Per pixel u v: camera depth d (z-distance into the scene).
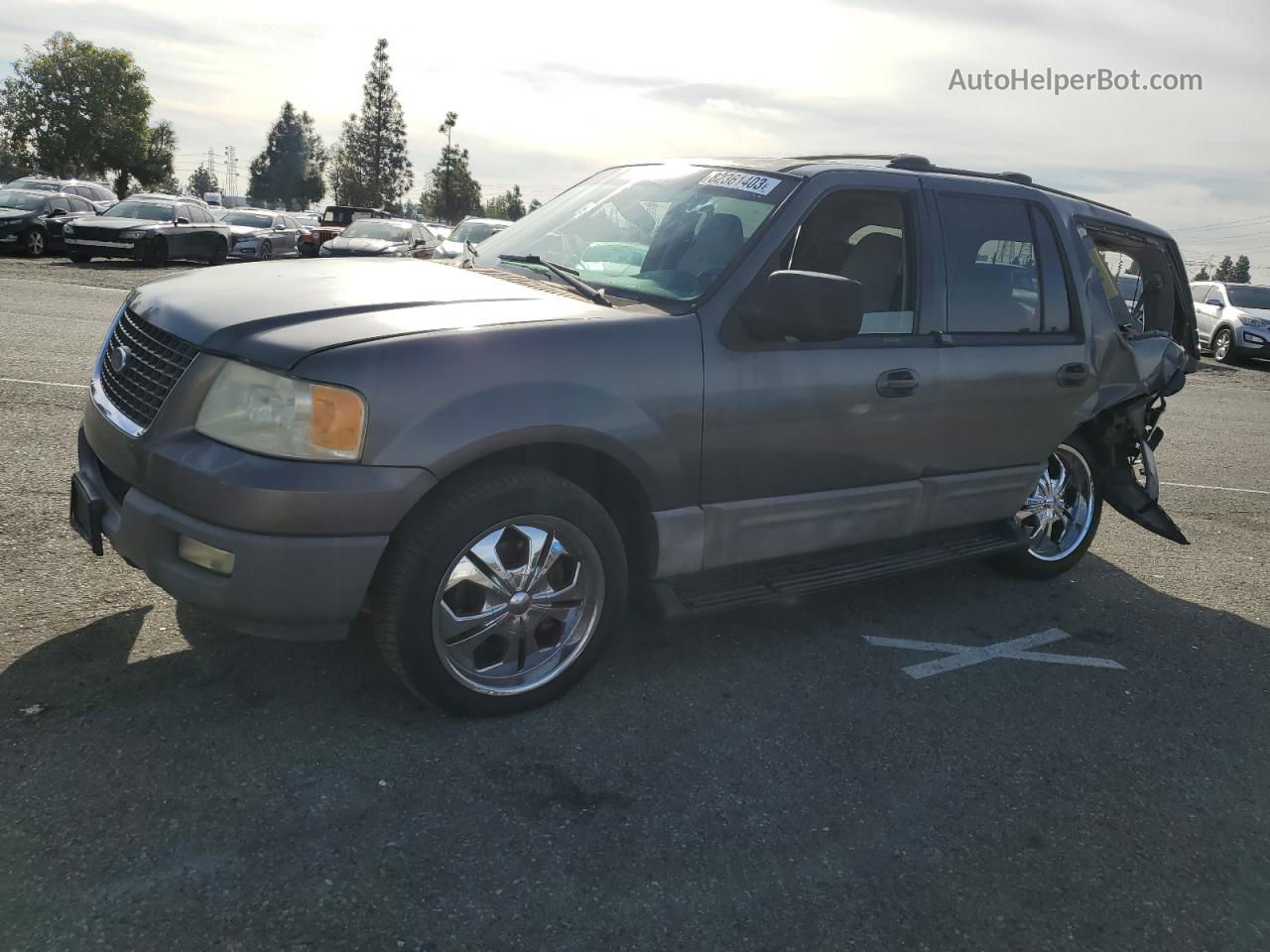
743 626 4.12
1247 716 3.75
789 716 3.38
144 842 2.41
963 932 2.40
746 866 2.56
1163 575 5.37
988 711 3.58
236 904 2.23
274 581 2.68
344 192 82.19
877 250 3.88
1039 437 4.50
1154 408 5.58
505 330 2.95
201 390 2.79
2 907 2.15
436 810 2.65
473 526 2.89
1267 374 19.39
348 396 2.66
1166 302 5.62
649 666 3.65
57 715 2.91
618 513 3.46
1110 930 2.47
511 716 3.17
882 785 3.01
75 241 20.12
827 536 3.79
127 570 3.98
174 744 2.83
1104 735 3.49
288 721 3.01
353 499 2.67
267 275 3.47
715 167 4.00
